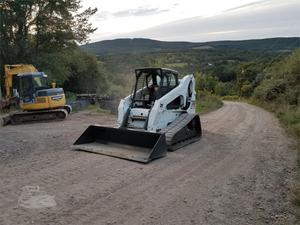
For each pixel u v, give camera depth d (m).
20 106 16.58
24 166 7.57
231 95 74.00
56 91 16.73
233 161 8.45
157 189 6.22
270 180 6.99
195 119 11.17
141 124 9.79
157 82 10.80
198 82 58.53
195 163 8.16
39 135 11.88
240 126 15.02
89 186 6.27
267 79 41.34
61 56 30.23
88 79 42.41
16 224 4.68
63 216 4.96
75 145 9.40
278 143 10.95
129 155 8.36
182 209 5.37
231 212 5.34
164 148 8.67
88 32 30.81
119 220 4.91
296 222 5.06
